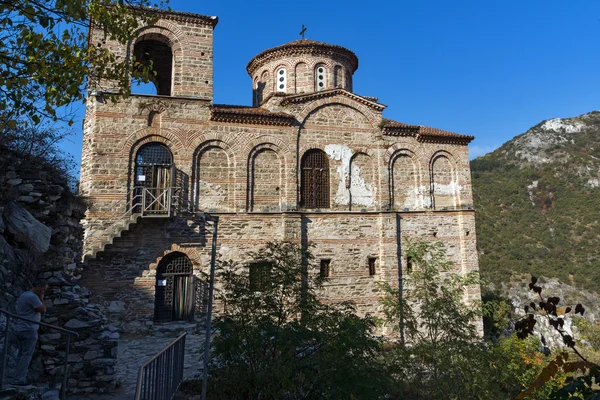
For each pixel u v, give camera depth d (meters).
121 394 9.50
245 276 10.20
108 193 18.05
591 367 4.14
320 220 21.09
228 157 20.06
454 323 13.11
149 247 18.16
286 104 21.64
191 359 13.27
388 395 11.80
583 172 72.25
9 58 7.78
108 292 17.31
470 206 23.62
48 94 8.38
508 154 87.25
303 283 10.59
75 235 13.56
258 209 20.22
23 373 7.53
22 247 10.38
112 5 9.47
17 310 7.80
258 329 9.30
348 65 27.20
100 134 18.36
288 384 8.73
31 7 7.67
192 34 20.42
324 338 9.37
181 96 19.64
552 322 4.53
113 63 9.95
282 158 20.94
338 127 22.14
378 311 20.97
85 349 9.57
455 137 23.81
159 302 18.17
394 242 21.83
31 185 11.71
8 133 12.02
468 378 11.91
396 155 23.11
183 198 19.03
